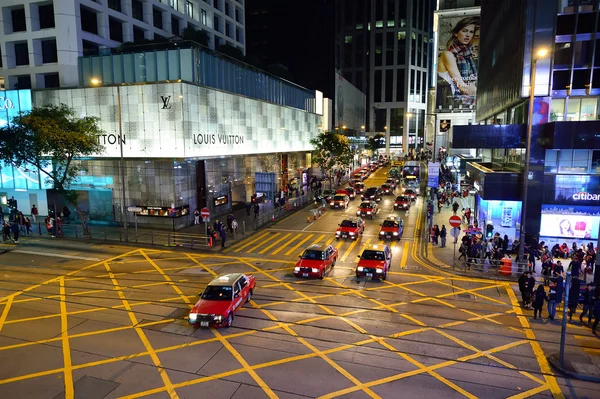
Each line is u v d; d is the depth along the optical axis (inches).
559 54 1080.8
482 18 1936.5
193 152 1369.3
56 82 1486.2
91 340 579.5
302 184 2466.8
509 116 1385.3
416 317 671.8
